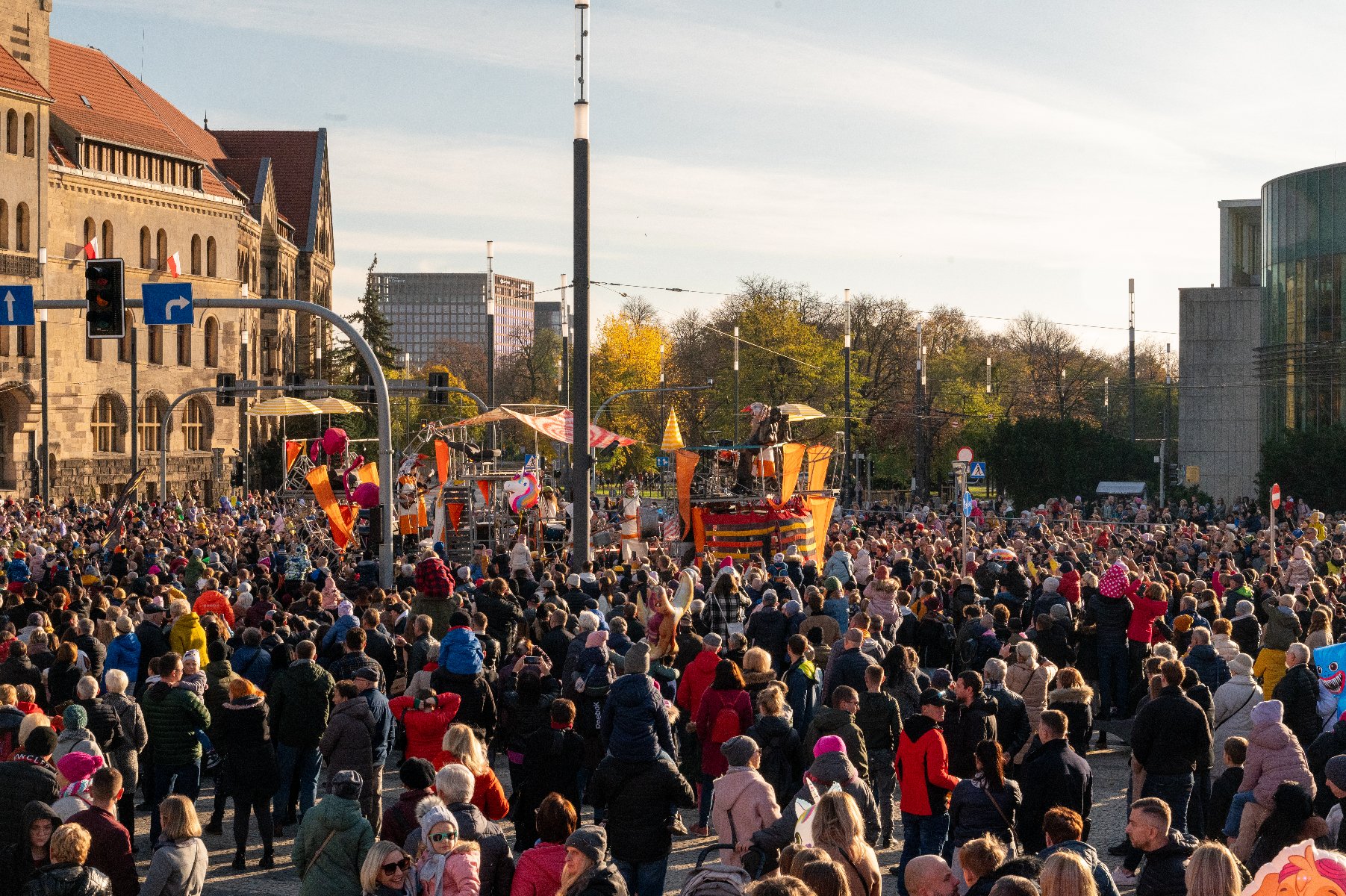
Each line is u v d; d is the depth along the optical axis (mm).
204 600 19859
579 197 25422
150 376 75438
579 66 25281
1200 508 63531
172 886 9039
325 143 109250
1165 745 12484
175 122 93750
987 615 18094
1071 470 79812
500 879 9531
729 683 14141
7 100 65250
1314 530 40688
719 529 32656
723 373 101688
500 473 39531
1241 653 15539
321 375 99500
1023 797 11211
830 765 10156
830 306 107562
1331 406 76125
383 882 8758
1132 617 20000
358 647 14109
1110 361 125000
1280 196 80312
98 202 72125
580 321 25484
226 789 14875
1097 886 7871
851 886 8516
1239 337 90062
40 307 24453
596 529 41688
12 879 9961
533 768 12984
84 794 10586
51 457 67875
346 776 10039
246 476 64438
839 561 26734
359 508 36281
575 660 15422
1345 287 75062
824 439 95875
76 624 16094
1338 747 12578
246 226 87000
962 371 113250
